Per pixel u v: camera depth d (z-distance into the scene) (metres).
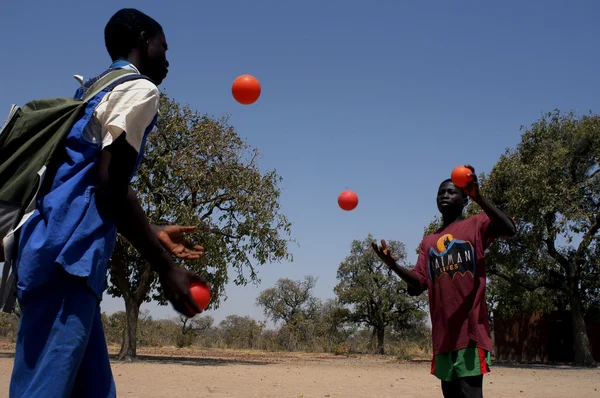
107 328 40.75
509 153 26.16
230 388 9.55
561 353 29.95
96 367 1.98
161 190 18.97
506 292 28.53
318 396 8.60
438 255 4.28
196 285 2.05
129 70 2.13
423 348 42.59
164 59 2.38
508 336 31.81
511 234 3.95
